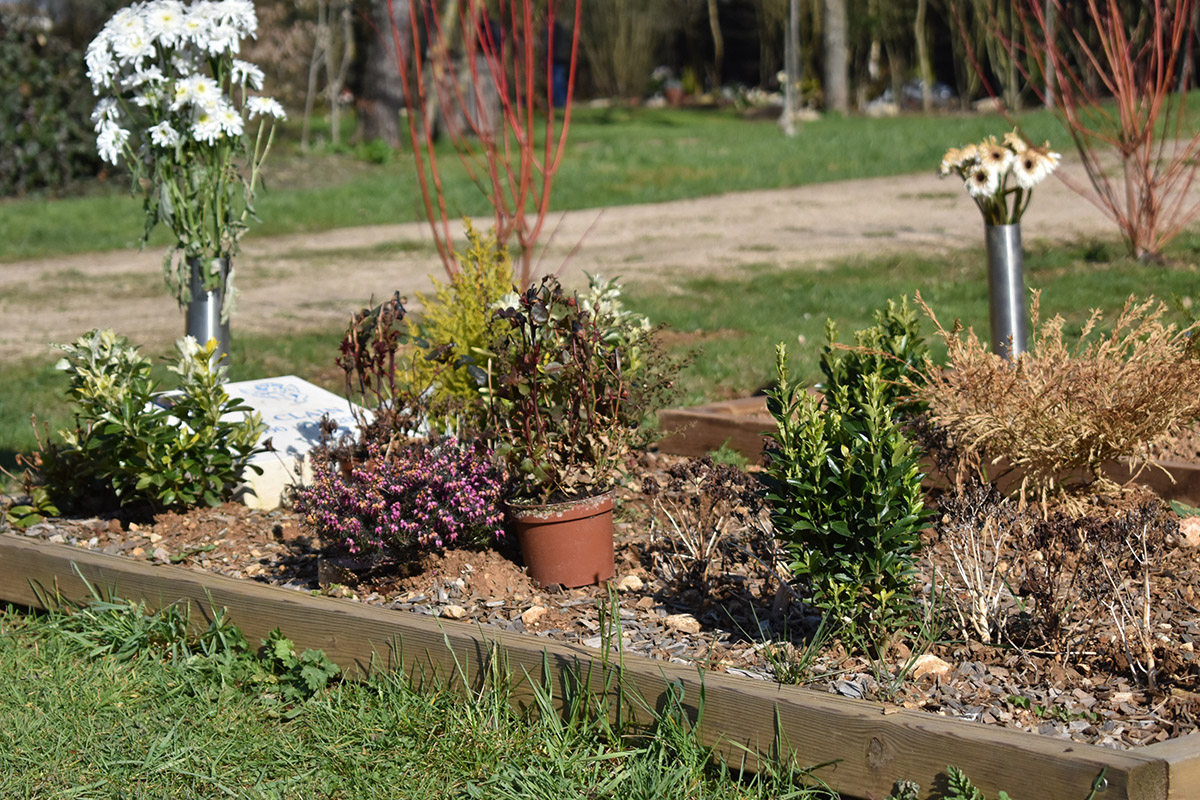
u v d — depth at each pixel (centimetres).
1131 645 367
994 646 372
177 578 449
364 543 444
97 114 601
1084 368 498
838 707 317
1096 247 1348
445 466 462
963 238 1559
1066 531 388
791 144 2800
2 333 1193
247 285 1474
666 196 2155
